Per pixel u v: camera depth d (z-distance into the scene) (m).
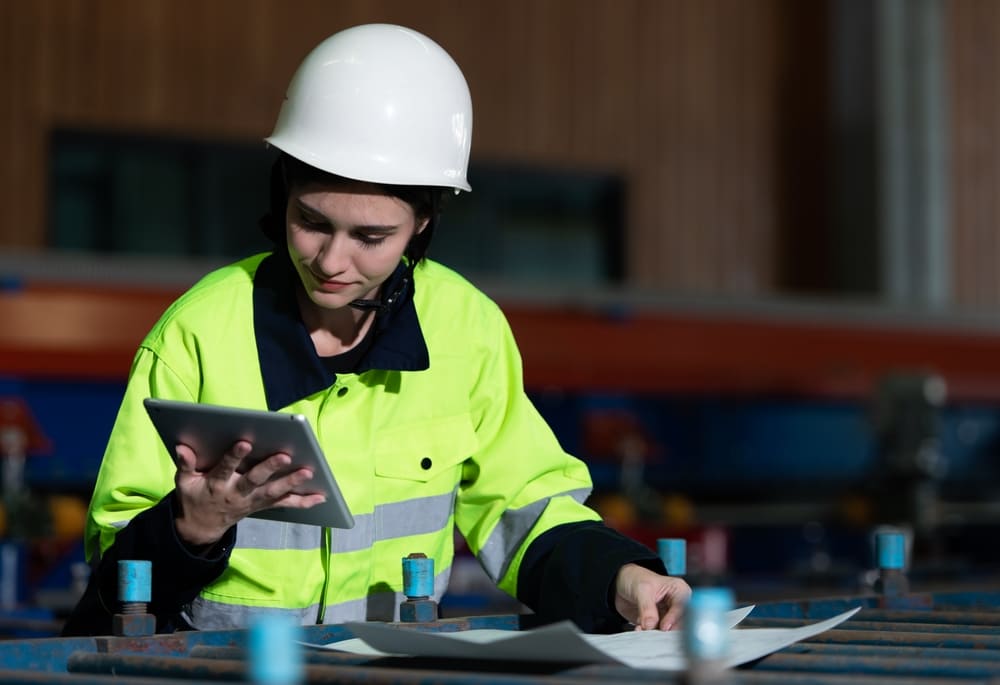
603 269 11.61
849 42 11.93
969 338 8.38
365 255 1.94
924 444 7.21
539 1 11.41
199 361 2.05
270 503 1.72
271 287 2.10
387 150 2.00
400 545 2.19
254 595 2.10
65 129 9.88
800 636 1.64
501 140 11.24
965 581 5.43
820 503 8.46
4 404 6.04
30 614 3.89
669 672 1.40
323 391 2.11
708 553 6.88
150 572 1.78
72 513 5.81
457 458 2.19
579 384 7.28
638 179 11.67
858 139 11.81
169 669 1.52
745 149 12.01
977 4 12.29
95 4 9.98
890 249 11.58
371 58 2.07
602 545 2.05
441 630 1.87
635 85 11.70
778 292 12.04
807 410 8.09
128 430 1.99
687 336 7.58
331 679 1.40
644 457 7.28
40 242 9.70
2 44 9.70
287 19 10.55
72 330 6.21
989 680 1.31
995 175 12.27
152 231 10.13
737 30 12.02
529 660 1.52
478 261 11.14
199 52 10.29
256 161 10.47
